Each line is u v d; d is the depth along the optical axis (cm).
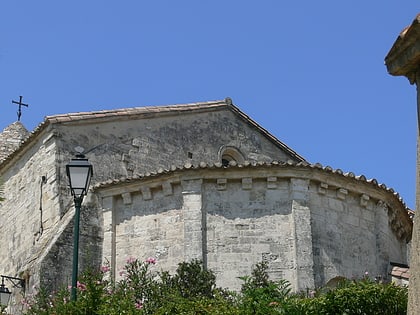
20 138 3341
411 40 554
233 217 2017
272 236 2002
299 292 1795
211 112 2764
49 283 1988
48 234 2180
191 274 1777
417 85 571
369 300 1405
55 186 2317
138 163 2514
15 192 2598
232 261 1980
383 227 2167
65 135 2403
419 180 555
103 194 2155
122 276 2042
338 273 2017
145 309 1408
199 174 2036
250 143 2823
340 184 2091
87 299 1316
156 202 2084
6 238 2586
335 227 2064
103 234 2120
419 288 531
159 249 2036
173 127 2653
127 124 2545
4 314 1858
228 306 1292
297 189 2031
